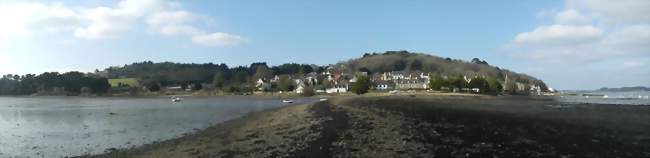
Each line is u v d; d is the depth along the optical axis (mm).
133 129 47000
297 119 49781
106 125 52375
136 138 39000
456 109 65188
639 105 81875
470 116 49062
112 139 38406
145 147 31969
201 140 34094
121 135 41375
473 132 32531
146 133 42969
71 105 122500
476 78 182750
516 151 24062
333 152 24578
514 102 101312
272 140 31391
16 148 33406
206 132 41000
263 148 27453
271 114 63562
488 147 25328
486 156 22656
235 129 42000
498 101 107750
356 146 26375
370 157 22797
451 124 39000
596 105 83125
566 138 29016
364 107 70625
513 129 34469
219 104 125250
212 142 32375
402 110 61969
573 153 23547
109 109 95500
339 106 75125
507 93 192875
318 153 24453
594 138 29094
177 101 161500
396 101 97438
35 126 51781
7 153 31094
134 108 100438
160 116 68750
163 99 194375
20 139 38812
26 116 71812
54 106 115438
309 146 27141
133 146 33688
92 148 33094
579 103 97375
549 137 29469
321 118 49219
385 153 23781
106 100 179875
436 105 78938
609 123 40219
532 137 29484
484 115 50875
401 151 24297
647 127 36500
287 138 32062
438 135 30844
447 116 49188
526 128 35219
